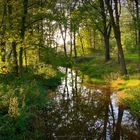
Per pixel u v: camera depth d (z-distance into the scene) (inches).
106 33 2028.8
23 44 1077.8
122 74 1416.1
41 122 736.3
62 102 1008.2
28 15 1114.1
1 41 1056.2
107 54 2039.9
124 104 940.0
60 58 1221.7
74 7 1726.1
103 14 1942.7
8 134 585.3
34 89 933.8
